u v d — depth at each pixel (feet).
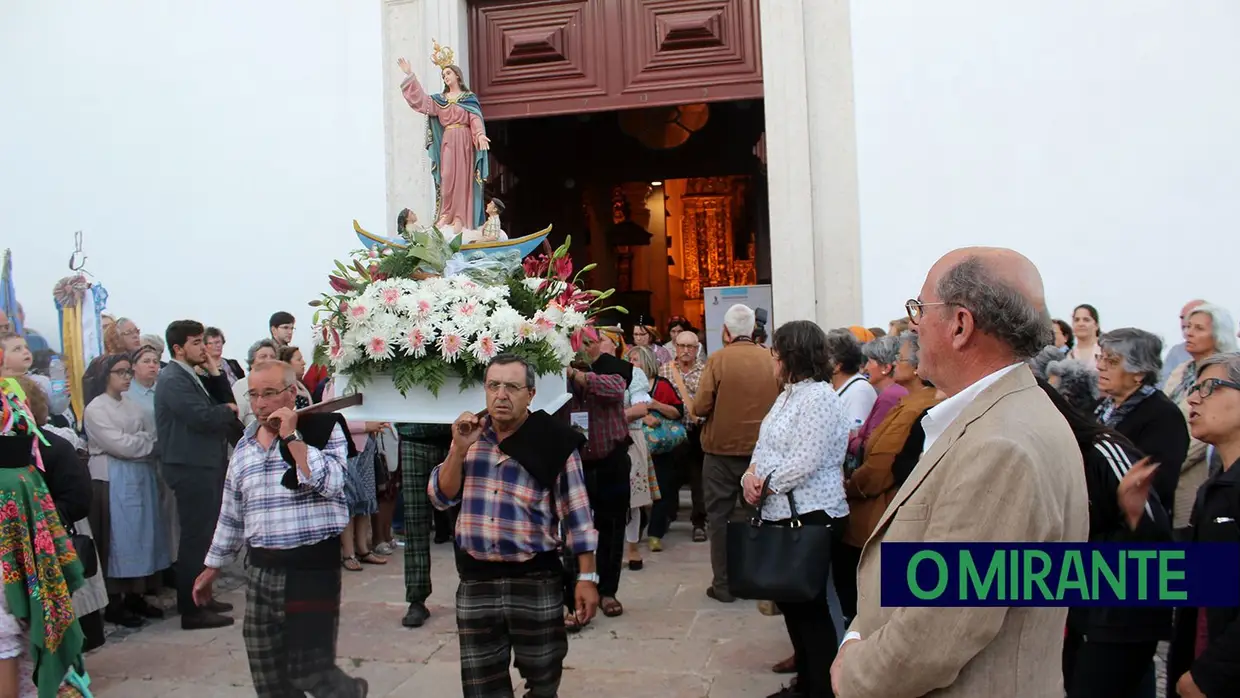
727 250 47.83
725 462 17.15
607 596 16.97
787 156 23.94
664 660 14.66
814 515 11.98
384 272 12.45
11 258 27.25
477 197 23.99
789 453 12.03
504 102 26.63
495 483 10.36
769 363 16.92
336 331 11.91
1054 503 5.10
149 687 14.10
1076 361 11.80
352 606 18.02
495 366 10.25
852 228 23.66
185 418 16.93
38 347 26.32
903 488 5.79
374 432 18.95
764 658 14.62
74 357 26.40
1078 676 8.83
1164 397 11.14
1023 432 5.24
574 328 12.39
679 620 16.66
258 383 11.19
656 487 21.63
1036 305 5.66
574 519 10.63
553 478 10.33
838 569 12.64
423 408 11.66
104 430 16.98
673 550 22.39
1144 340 11.06
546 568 10.43
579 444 10.67
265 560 11.11
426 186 25.30
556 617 10.40
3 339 17.22
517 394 10.19
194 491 17.06
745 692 13.28
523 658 10.31
